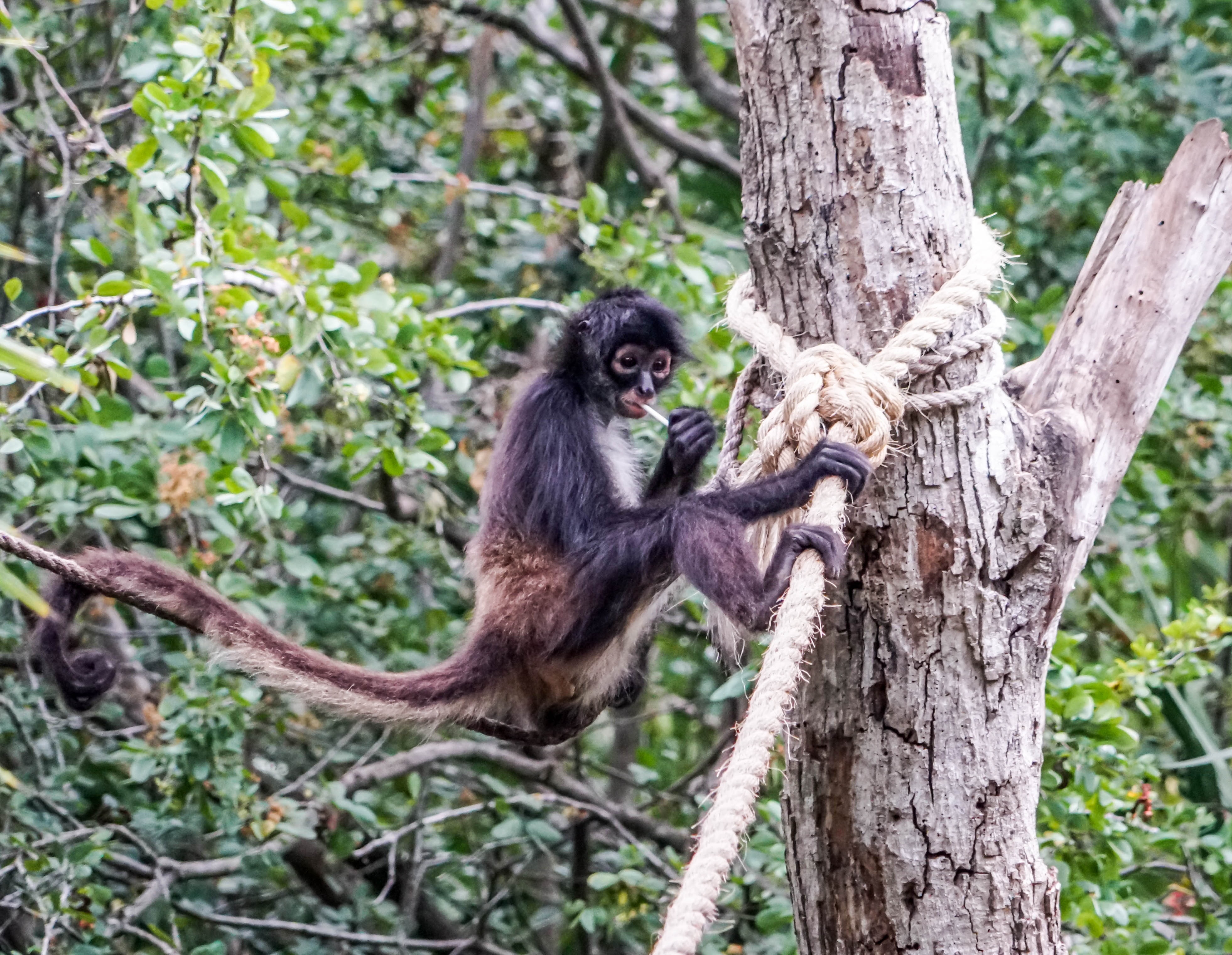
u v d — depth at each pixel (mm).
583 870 13680
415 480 14383
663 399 12039
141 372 14633
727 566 6961
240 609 9234
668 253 12859
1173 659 10336
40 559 7359
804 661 6578
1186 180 6789
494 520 9102
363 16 16438
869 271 6273
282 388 9812
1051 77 14055
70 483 10508
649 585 8570
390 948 13047
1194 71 13094
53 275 11188
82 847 10672
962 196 6449
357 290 10227
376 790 14547
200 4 9750
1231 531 16703
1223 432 12094
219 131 9617
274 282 9750
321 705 8141
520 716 9039
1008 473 6355
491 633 8727
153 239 9453
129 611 14969
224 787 10914
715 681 15656
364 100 14844
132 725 13289
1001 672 6340
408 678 8461
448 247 15688
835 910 6613
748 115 6488
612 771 14250
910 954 6430
